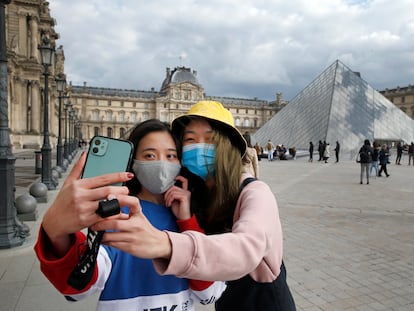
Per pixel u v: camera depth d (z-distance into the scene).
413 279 5.05
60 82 20.00
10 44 39.12
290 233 7.59
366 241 7.00
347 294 4.53
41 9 49.41
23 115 41.44
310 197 12.60
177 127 1.83
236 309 1.86
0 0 5.77
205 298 1.71
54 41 56.41
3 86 6.00
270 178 19.09
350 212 9.97
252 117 143.50
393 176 20.77
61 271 1.17
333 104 43.31
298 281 4.93
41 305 4.00
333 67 48.78
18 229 6.27
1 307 3.92
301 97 49.84
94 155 1.27
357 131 42.09
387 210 10.24
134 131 1.72
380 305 4.24
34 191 10.00
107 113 124.88
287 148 45.78
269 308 1.80
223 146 1.63
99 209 0.92
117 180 1.03
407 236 7.41
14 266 5.18
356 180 18.42
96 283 1.44
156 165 1.59
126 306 1.52
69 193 0.96
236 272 1.12
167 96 127.44
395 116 46.09
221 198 1.62
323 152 35.94
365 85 48.16
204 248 1.08
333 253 6.21
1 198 6.05
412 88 106.31
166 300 1.58
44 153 12.89
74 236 1.20
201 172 1.68
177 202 1.67
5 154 6.06
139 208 1.01
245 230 1.25
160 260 1.07
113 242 0.98
